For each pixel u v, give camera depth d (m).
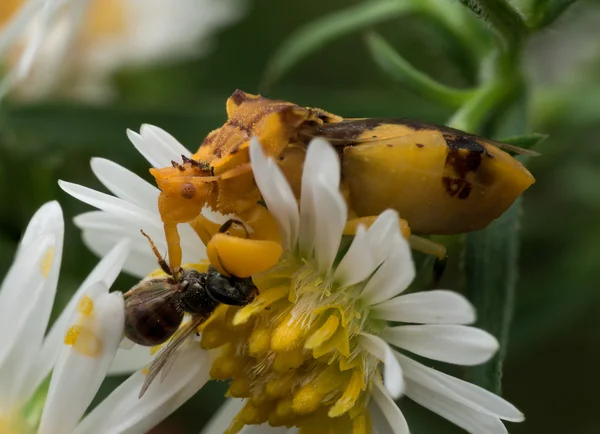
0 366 0.06
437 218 0.06
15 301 0.06
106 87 0.08
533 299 0.08
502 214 0.06
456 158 0.06
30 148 0.08
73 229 0.08
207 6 0.09
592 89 0.08
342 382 0.06
